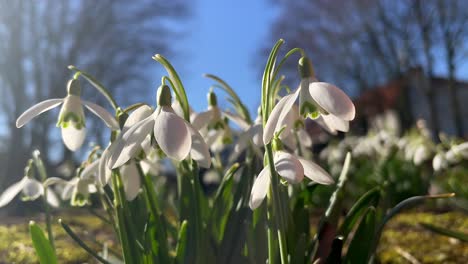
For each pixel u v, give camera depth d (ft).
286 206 4.44
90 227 11.50
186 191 5.05
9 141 52.06
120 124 4.27
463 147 13.26
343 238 4.65
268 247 4.41
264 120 4.06
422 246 9.11
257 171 4.98
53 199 6.93
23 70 56.85
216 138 5.81
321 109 4.01
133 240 4.26
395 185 16.76
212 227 4.91
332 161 21.52
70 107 4.53
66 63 59.88
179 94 4.27
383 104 73.36
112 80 64.69
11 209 17.17
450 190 14.98
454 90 64.75
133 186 4.61
